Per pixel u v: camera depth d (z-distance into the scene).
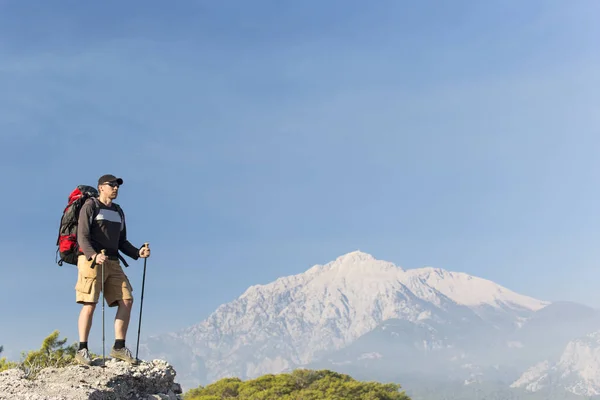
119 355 8.75
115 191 8.84
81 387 7.82
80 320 8.59
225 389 60.47
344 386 61.12
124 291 8.80
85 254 8.40
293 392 59.38
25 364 9.17
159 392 8.88
